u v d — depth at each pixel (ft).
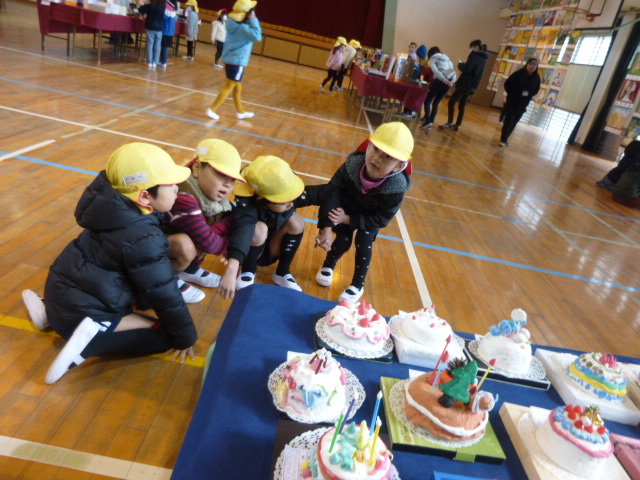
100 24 23.67
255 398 4.20
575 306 10.62
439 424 4.01
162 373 5.92
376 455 3.55
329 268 9.02
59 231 8.42
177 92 22.36
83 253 5.30
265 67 41.93
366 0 50.29
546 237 14.76
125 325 5.71
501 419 4.57
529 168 24.52
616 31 32.27
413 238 12.36
